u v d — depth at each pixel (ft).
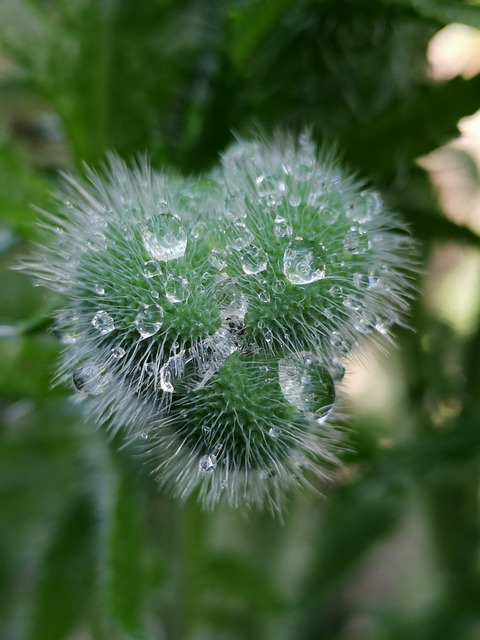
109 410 0.51
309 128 0.62
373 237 0.53
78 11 0.62
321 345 0.51
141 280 0.50
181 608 0.67
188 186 0.53
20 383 0.60
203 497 0.51
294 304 0.51
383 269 0.52
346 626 0.87
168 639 0.67
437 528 0.74
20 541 0.73
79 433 0.66
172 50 0.63
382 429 0.66
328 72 0.62
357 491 0.63
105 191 0.53
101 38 0.62
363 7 0.59
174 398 0.50
